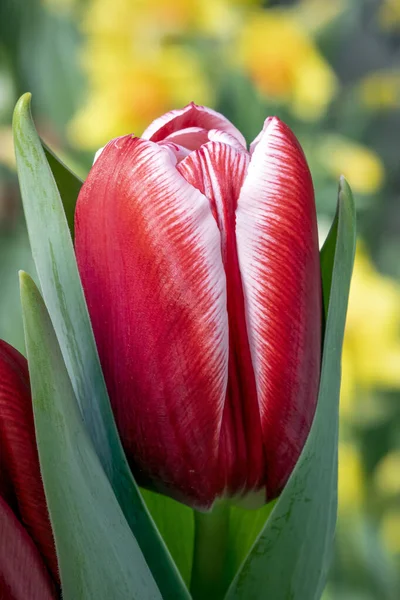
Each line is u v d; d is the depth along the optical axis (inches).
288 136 11.5
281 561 12.1
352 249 11.7
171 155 11.4
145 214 11.3
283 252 11.4
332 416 11.9
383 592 24.8
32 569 11.5
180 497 12.0
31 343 11.0
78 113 30.0
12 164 29.4
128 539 11.6
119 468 11.8
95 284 11.6
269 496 12.1
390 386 26.9
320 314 11.8
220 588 12.7
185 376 11.5
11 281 29.4
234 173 11.5
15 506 11.6
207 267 11.3
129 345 11.5
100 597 11.5
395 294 26.1
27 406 11.6
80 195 11.6
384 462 27.5
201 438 11.7
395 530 26.2
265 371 11.6
